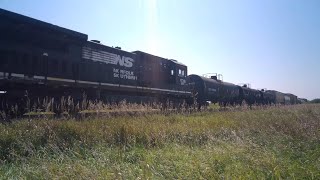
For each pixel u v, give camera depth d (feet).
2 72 51.24
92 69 70.90
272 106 120.98
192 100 112.47
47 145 28.27
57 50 62.34
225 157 24.49
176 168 21.85
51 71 60.23
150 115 54.24
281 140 32.01
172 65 103.96
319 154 25.96
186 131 36.96
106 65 75.46
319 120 49.21
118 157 25.98
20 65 54.19
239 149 27.07
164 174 20.88
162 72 98.84
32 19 56.54
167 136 34.45
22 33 55.01
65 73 63.52
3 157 26.12
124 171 20.61
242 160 23.86
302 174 20.13
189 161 23.45
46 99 52.06
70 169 20.62
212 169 21.18
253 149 27.04
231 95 139.64
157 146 31.40
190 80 121.70
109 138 32.07
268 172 20.52
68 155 26.23
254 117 57.57
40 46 58.65
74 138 31.12
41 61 58.18
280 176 19.81
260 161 22.68
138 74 87.25
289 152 26.89
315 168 21.24
